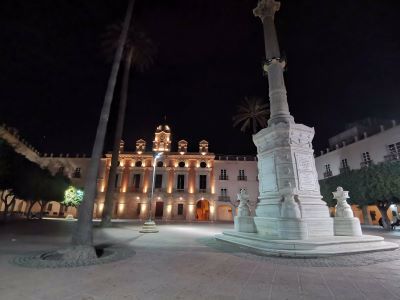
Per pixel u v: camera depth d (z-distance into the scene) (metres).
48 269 5.99
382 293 4.53
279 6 16.03
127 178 48.44
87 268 6.15
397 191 22.20
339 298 4.28
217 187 48.34
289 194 10.09
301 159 11.96
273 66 14.32
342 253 8.09
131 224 26.55
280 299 4.20
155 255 8.05
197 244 10.84
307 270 6.21
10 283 4.88
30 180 29.78
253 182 48.69
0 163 23.58
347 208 11.41
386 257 7.82
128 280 5.18
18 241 11.09
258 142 13.71
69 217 35.78
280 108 13.35
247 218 12.53
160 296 4.27
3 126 37.16
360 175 25.94
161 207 47.50
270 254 8.12
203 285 4.91
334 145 39.81
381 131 29.72
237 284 5.02
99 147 8.91
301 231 9.25
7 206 28.19
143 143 51.62
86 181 8.41
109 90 9.84
